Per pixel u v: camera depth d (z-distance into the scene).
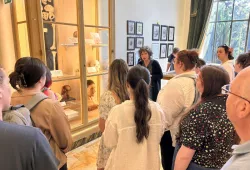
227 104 0.57
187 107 1.36
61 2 2.66
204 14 5.63
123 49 4.18
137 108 1.09
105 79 3.21
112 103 1.46
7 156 0.52
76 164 2.36
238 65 1.89
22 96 1.13
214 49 6.08
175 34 5.62
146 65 3.29
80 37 2.61
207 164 0.97
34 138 0.57
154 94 3.19
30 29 2.12
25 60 1.14
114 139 1.14
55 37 2.60
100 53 3.24
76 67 2.79
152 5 4.71
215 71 1.01
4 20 2.17
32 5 2.08
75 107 2.90
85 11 3.01
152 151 1.14
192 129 0.97
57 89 2.77
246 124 0.52
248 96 0.50
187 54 1.46
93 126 2.92
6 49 2.22
